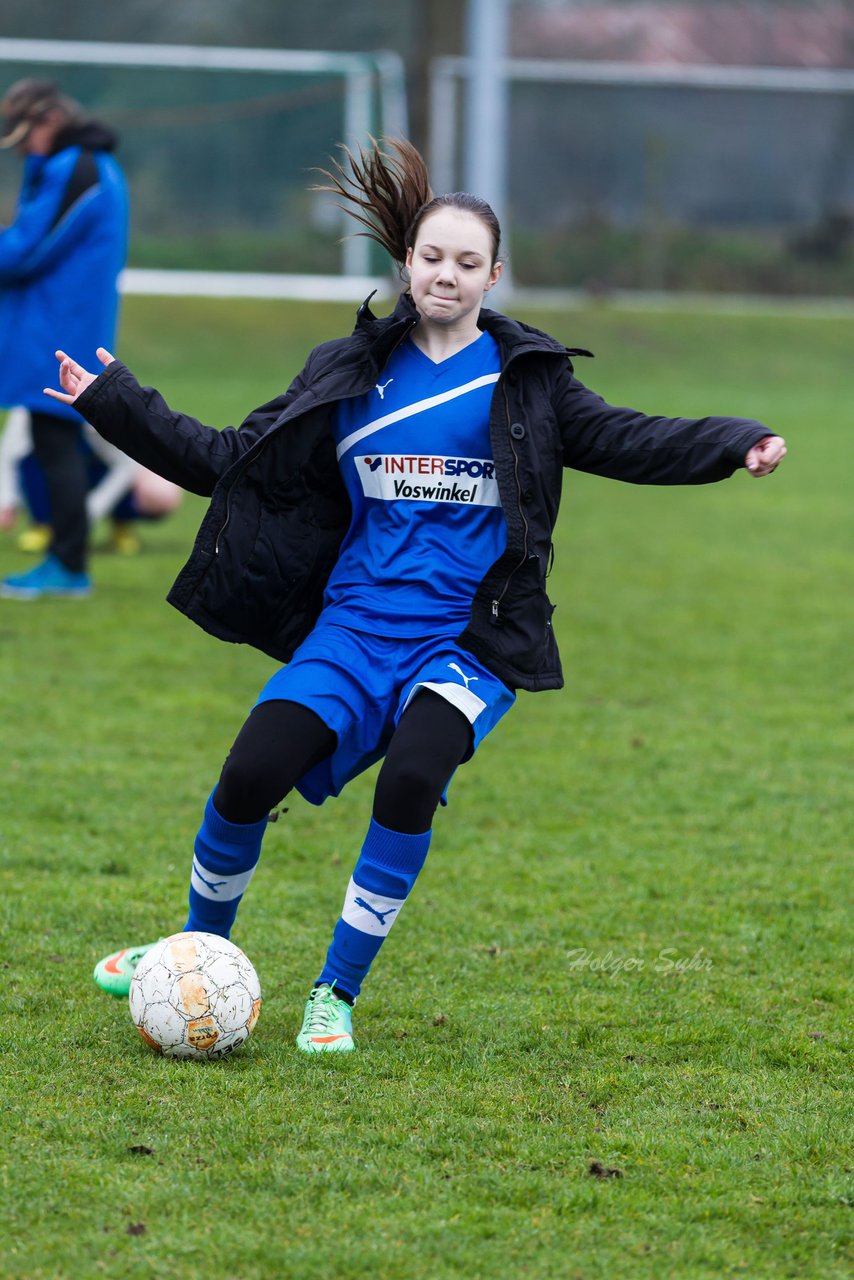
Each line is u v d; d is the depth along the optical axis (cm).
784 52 9088
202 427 855
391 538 868
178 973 841
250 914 1110
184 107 5950
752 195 7356
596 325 6106
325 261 6081
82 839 1265
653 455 843
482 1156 747
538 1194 710
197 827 1311
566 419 863
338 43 9438
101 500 2561
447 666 845
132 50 5916
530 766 1538
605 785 1478
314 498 880
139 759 1507
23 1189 697
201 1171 718
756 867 1252
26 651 1922
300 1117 779
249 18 9462
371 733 861
